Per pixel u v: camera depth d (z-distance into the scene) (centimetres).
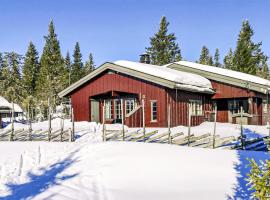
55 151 1516
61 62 7106
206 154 1235
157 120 2589
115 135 1816
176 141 1592
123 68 2739
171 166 1087
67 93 3108
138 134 1792
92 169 1126
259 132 2098
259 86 2816
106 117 3003
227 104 3172
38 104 5244
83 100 3056
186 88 2602
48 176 1110
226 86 3039
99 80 2955
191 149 1336
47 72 6594
